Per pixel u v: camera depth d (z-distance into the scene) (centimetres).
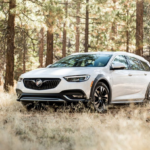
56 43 3541
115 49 2119
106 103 743
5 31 1445
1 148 337
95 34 2130
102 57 804
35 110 757
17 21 1573
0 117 592
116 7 2048
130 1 2036
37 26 1472
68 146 385
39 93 702
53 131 465
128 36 2106
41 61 3244
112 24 1953
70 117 621
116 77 777
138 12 1942
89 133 441
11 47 1465
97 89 722
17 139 375
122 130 439
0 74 2125
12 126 496
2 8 1445
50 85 697
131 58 886
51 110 711
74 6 1733
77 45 3256
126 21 2014
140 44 1897
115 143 320
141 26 1941
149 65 972
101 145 330
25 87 723
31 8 1491
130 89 834
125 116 641
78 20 2836
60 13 1310
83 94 685
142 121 554
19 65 2859
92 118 586
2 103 834
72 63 804
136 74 862
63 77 691
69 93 683
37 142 399
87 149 341
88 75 698
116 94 779
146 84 911
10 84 1466
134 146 326
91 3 1811
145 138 411
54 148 369
